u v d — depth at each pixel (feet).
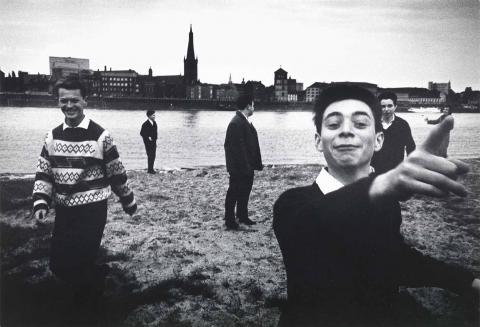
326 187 3.95
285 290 14.52
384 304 3.76
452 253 17.30
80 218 11.66
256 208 26.91
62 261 11.46
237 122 21.84
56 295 13.62
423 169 2.37
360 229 3.36
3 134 94.12
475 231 20.44
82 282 11.84
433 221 22.56
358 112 3.81
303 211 3.64
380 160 18.26
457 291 4.31
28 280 14.75
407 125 18.45
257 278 15.57
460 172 2.34
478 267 15.42
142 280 15.19
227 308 13.17
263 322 12.24
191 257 17.70
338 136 3.80
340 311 3.67
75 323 11.87
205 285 14.66
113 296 13.70
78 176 11.62
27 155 65.57
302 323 3.79
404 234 20.17
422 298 13.03
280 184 35.19
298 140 106.83
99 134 11.82
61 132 11.64
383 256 3.61
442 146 2.46
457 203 26.53
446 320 11.07
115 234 20.86
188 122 177.06
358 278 3.64
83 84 11.76
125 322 12.24
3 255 17.19
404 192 2.66
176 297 14.01
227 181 37.14
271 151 82.17
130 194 12.62
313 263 3.71
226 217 22.20
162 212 25.57
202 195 30.91
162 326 12.03
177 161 65.05
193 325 12.05
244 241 20.03
